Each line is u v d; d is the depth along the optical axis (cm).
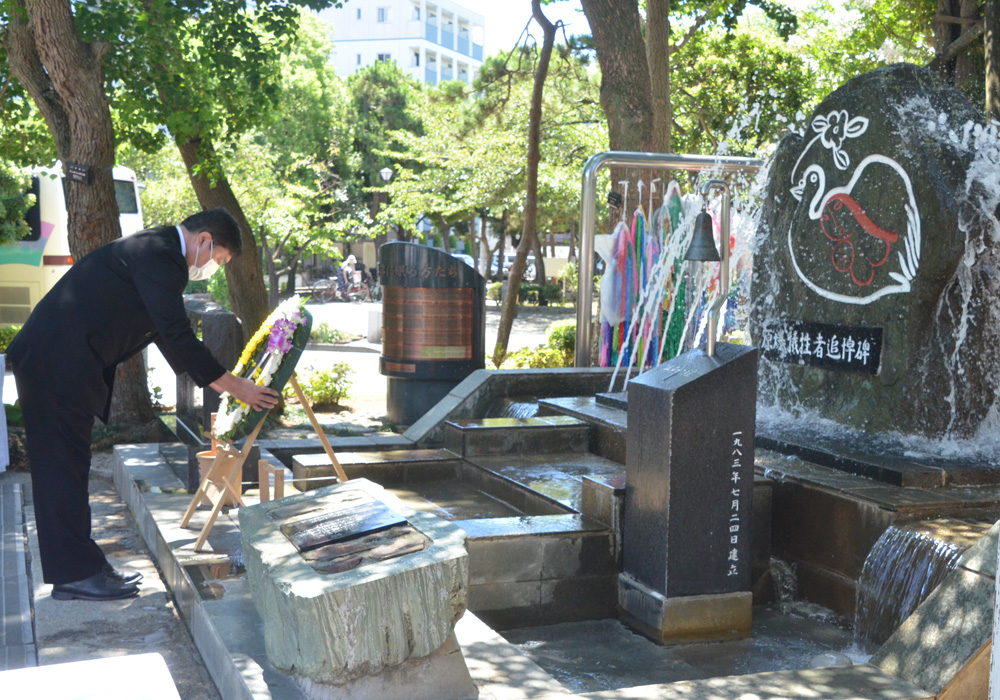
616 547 450
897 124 548
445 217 3672
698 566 415
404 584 278
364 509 322
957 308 535
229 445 463
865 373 566
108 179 878
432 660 292
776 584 485
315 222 3062
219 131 1173
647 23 1293
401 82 4309
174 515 500
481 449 625
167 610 430
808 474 485
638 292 888
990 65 1122
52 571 425
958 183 526
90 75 846
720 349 428
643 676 379
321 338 2070
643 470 426
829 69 2095
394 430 1005
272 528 317
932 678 295
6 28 905
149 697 171
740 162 869
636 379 434
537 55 1823
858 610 418
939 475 461
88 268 418
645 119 1078
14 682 176
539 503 517
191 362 409
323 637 269
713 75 2194
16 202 1435
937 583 371
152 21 998
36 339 409
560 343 1341
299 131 3600
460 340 1010
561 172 2894
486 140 2780
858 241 576
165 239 417
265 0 1143
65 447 418
